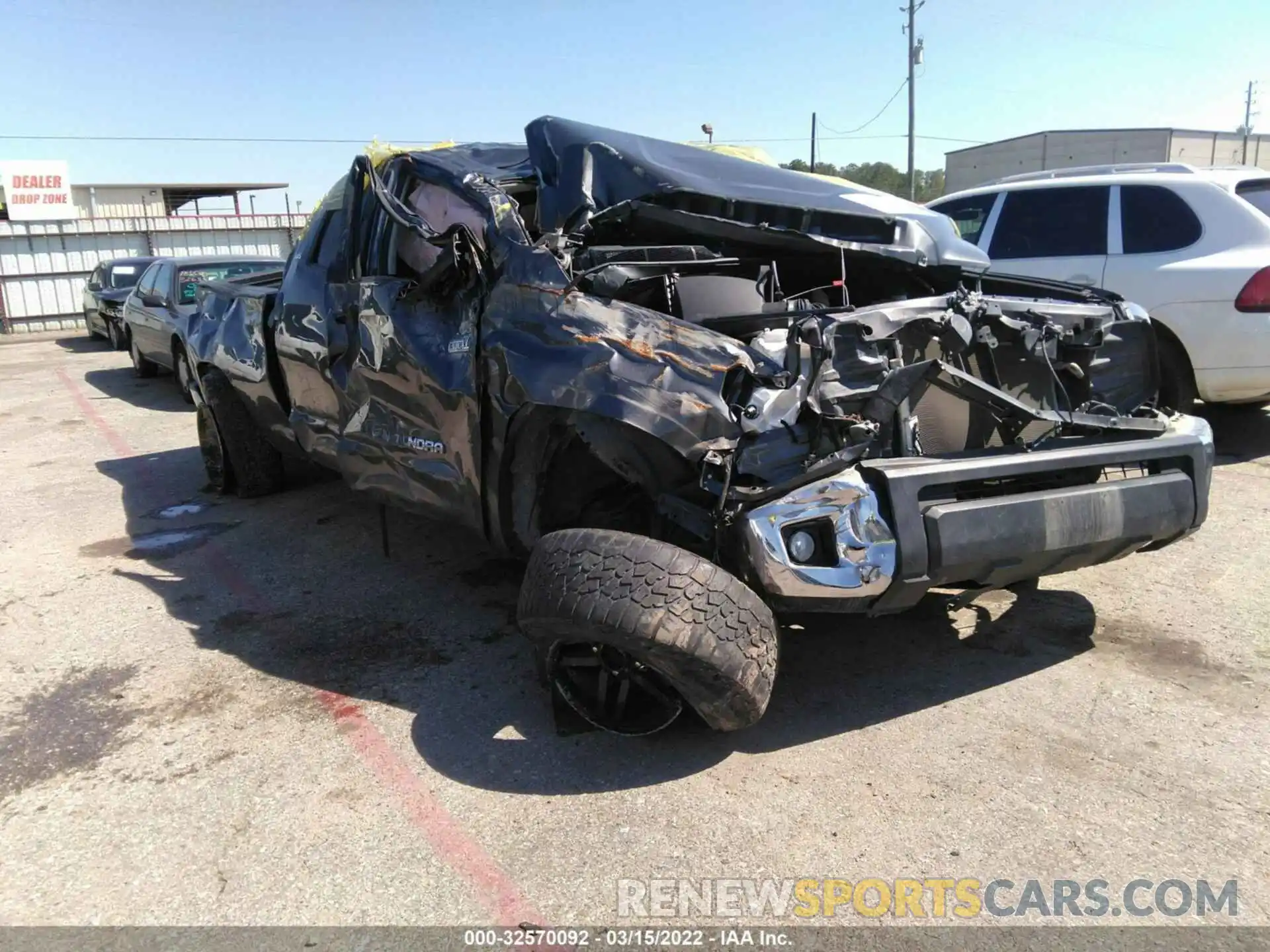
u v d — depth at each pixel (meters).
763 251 3.65
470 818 2.62
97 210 26.06
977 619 3.79
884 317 2.95
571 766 2.86
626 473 2.90
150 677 3.56
